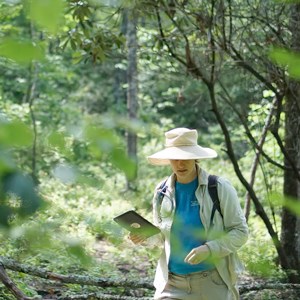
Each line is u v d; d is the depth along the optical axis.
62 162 0.88
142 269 8.09
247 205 9.16
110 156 0.86
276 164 6.88
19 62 0.79
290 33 5.80
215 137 17.64
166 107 17.66
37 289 5.89
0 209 0.82
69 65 17.56
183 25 7.23
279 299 5.76
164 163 4.18
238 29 6.18
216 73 6.59
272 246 8.12
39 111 14.49
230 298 4.09
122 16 6.54
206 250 3.26
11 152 0.84
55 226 1.00
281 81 6.43
